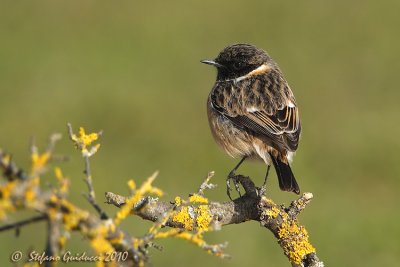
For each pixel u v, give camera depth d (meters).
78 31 20.50
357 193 14.24
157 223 4.65
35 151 3.92
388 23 21.02
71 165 14.28
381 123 16.62
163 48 19.84
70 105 16.94
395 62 19.06
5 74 18.14
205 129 16.22
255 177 14.22
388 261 12.16
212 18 21.69
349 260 12.27
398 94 17.92
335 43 20.20
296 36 20.62
